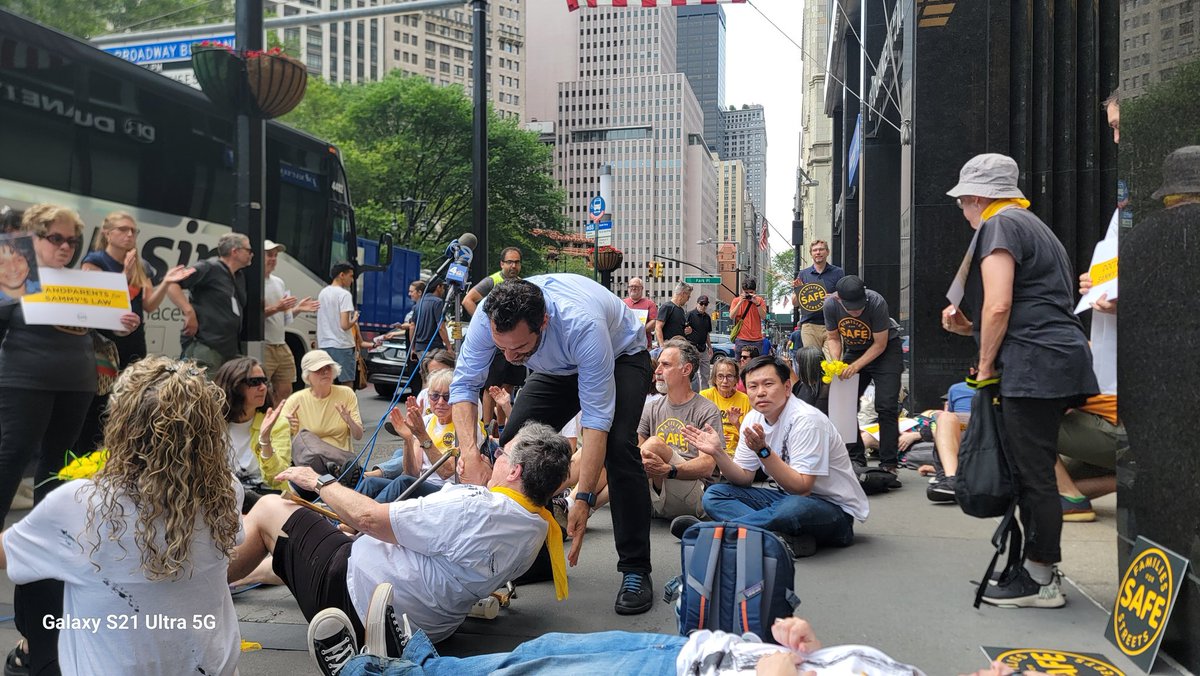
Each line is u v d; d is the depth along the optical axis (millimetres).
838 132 28000
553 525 3268
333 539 3166
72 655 2258
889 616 3463
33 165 7672
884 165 16516
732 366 6031
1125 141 3066
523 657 2576
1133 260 3031
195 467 2260
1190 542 2754
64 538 2205
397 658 2682
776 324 44344
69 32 8383
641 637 2615
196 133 9602
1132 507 3061
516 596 3916
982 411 3502
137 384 2244
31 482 4789
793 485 4426
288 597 3871
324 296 9969
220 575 2393
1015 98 8617
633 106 132000
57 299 4242
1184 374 2736
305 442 5238
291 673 2982
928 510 5586
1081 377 3334
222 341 6383
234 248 6262
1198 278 2682
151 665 2252
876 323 6367
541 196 50000
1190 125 2689
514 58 115938
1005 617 3436
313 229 12742
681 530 4750
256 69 6078
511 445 3248
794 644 2348
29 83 7695
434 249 45250
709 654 2322
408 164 45625
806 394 6832
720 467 4730
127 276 4930
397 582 2992
